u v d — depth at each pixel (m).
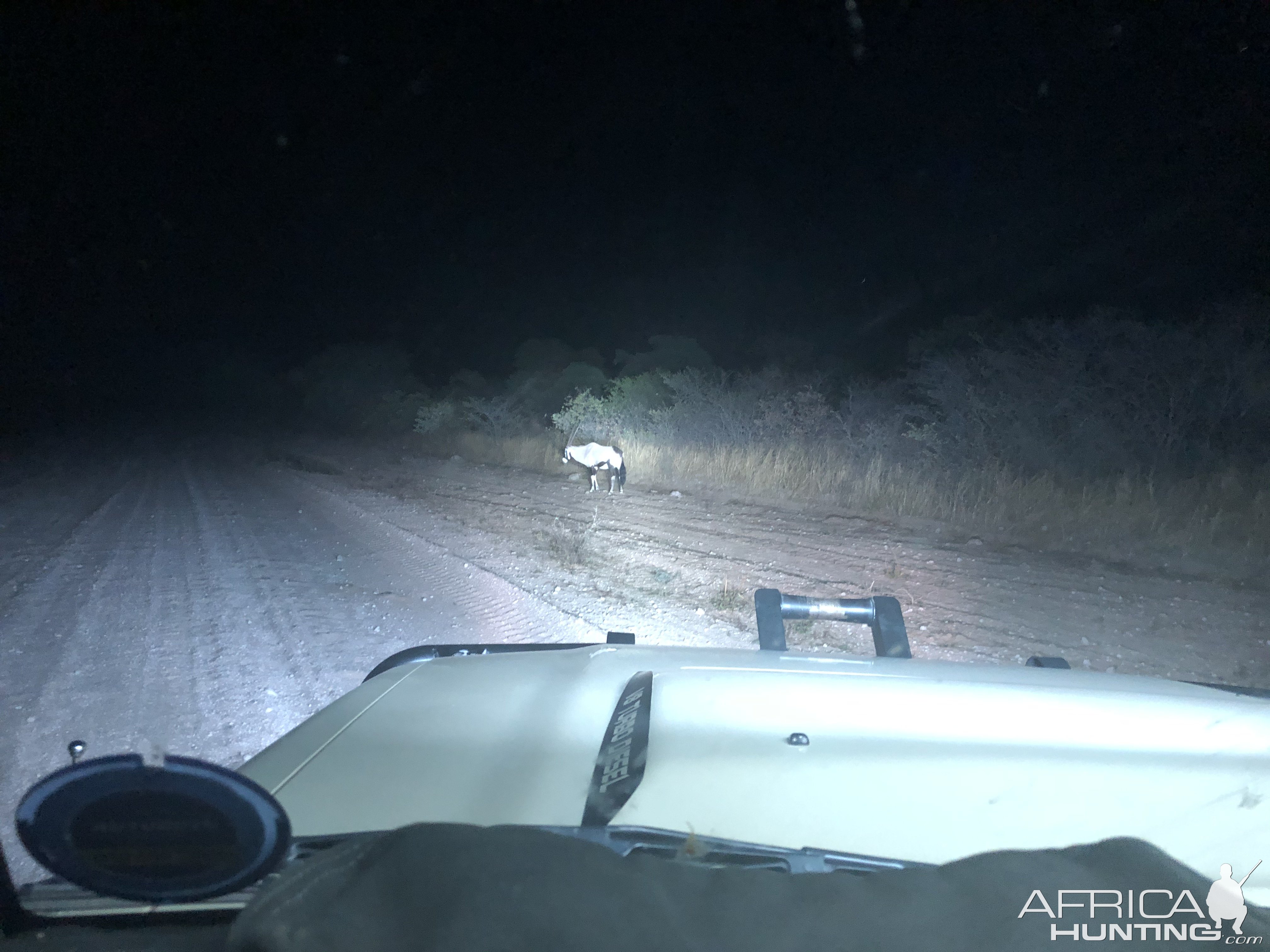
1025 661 6.78
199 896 1.47
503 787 1.97
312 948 1.26
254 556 10.98
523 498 16.55
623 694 2.60
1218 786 1.98
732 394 20.09
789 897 1.42
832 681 2.69
